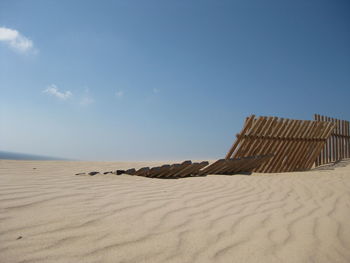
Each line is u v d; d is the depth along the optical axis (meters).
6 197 2.68
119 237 2.06
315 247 2.22
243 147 7.14
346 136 11.66
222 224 2.58
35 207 2.49
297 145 8.55
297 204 3.60
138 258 1.79
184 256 1.88
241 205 3.35
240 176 5.86
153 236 2.14
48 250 1.77
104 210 2.62
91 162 9.72
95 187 3.54
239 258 1.92
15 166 5.75
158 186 4.08
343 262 2.01
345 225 2.79
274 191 4.36
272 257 1.98
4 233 1.93
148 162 10.58
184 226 2.42
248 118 7.07
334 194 4.25
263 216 2.95
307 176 6.15
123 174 5.10
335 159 10.88
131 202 2.97
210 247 2.05
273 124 7.73
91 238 2.00
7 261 1.59
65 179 3.96
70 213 2.43
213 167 6.35
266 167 7.82
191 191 3.92
